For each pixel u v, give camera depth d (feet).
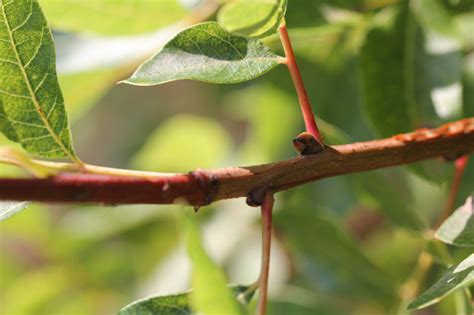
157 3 1.46
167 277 1.95
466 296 1.27
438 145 1.22
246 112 2.25
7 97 1.09
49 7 1.46
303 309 1.58
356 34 1.69
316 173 1.14
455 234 1.17
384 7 1.49
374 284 1.57
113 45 1.56
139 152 2.51
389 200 1.45
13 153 1.00
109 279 2.19
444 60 1.45
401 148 1.20
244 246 2.01
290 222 1.55
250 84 1.99
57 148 1.10
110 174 1.05
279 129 1.76
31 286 2.18
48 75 1.10
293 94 1.74
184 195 1.06
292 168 1.12
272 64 1.13
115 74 1.56
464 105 1.56
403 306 1.53
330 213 1.65
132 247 2.18
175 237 2.16
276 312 1.58
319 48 1.72
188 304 1.13
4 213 1.11
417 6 1.48
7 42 1.10
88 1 1.45
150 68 1.11
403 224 1.45
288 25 1.46
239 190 1.09
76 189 1.01
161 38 1.55
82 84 1.56
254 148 1.98
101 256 2.18
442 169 1.41
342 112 1.72
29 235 2.18
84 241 2.17
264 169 1.11
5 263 2.30
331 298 1.58
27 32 1.10
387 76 1.44
